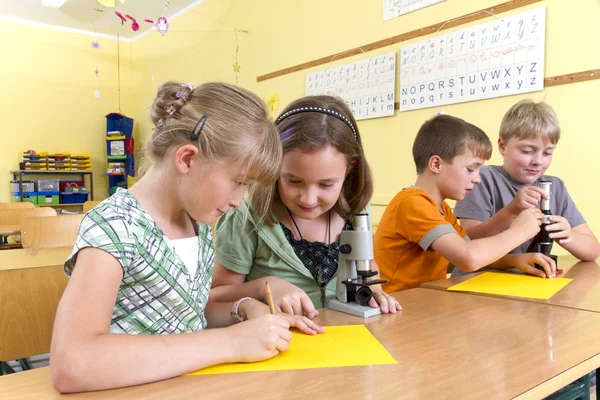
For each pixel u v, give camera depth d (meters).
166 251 0.70
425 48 2.69
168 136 0.68
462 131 1.39
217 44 4.53
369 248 0.88
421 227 1.23
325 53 3.35
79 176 5.80
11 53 5.41
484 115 2.45
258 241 1.07
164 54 5.45
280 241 1.05
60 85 5.71
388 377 0.55
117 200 0.68
